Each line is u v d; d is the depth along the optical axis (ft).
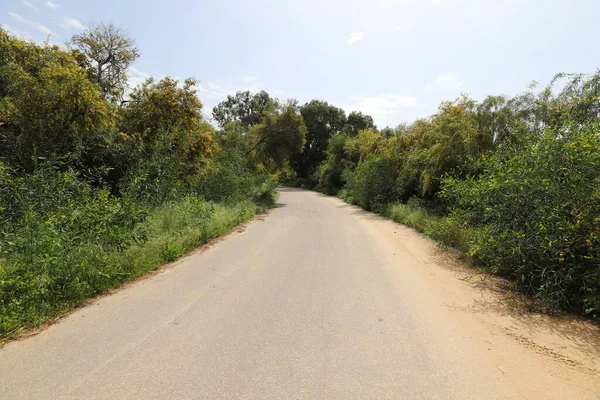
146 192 33.01
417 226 36.65
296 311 14.15
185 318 13.47
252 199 63.05
